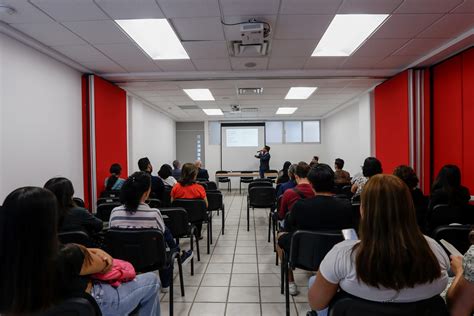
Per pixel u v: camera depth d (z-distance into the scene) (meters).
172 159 10.49
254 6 2.78
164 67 4.65
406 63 4.59
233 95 6.69
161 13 2.90
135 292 1.51
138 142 7.03
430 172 4.58
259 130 10.92
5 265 0.95
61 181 2.05
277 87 5.93
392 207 0.94
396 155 5.02
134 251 1.99
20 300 0.95
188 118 10.45
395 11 2.91
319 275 1.08
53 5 2.70
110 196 4.33
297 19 3.06
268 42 3.66
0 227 0.97
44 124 3.74
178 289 2.69
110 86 5.24
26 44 3.43
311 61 4.43
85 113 4.67
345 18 3.16
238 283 2.81
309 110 9.03
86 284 1.17
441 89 4.33
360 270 0.95
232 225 5.12
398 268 0.91
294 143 10.92
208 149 11.01
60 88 4.09
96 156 4.71
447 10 2.89
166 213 2.80
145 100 7.18
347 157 8.33
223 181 10.02
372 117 6.36
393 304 0.96
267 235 4.46
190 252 2.90
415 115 4.63
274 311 2.31
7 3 2.66
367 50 4.00
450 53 3.99
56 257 1.01
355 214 2.36
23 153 3.37
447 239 1.78
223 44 3.71
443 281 0.98
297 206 2.11
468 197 2.43
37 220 0.97
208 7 2.79
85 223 2.16
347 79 5.36
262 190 4.47
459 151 3.96
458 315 1.01
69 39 3.48
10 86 3.20
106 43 3.64
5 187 3.11
